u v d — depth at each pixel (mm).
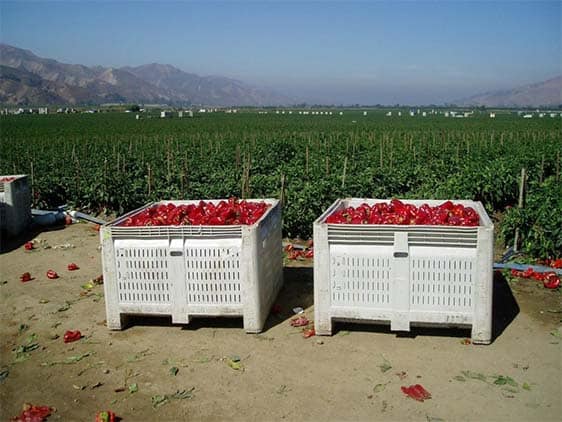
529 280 8312
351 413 5023
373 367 5824
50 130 60781
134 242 6766
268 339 6594
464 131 49125
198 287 6734
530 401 5102
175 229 6660
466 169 16094
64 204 16828
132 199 14930
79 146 34656
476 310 6148
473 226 6055
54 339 6828
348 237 6328
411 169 18172
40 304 8023
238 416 5051
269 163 23391
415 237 6176
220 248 6605
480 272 6059
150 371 5930
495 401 5121
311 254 10016
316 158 23609
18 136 49406
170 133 53781
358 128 63375
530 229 9859
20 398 5520
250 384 5582
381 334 6582
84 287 8672
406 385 5441
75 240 11828
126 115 123688
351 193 14102
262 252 6859
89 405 5336
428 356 6008
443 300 6230
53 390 5637
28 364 6203
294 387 5496
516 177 14945
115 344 6625
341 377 5645
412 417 4934
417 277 6242
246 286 6625
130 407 5270
